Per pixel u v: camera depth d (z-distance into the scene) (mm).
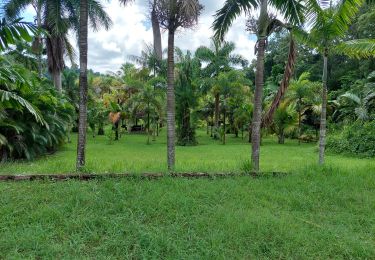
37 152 12781
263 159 13070
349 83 27281
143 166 8016
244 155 14781
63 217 3861
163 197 4559
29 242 3250
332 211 4488
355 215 4285
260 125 7805
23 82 7645
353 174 6816
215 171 6711
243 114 24391
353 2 7574
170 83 7457
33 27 6418
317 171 6934
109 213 4055
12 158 11281
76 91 28281
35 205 4234
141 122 32500
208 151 16891
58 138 15000
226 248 3256
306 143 23578
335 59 30703
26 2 15508
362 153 14375
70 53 18719
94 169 6836
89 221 3750
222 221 3854
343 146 15336
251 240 3434
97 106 28766
